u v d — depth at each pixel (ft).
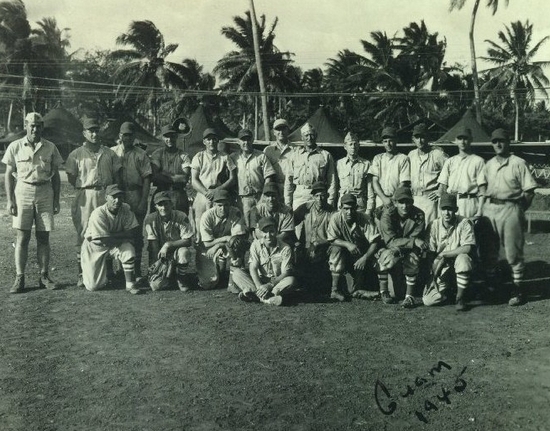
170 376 16.94
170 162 30.25
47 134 106.63
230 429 13.91
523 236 24.23
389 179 27.35
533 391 15.93
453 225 24.08
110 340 19.94
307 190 28.02
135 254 27.76
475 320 22.27
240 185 28.99
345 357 18.42
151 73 158.51
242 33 154.30
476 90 113.09
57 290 26.58
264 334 20.61
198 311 23.40
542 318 22.41
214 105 172.45
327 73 188.03
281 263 24.77
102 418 14.43
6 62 153.58
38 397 15.60
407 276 24.22
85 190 27.12
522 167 23.99
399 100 165.78
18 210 25.82
